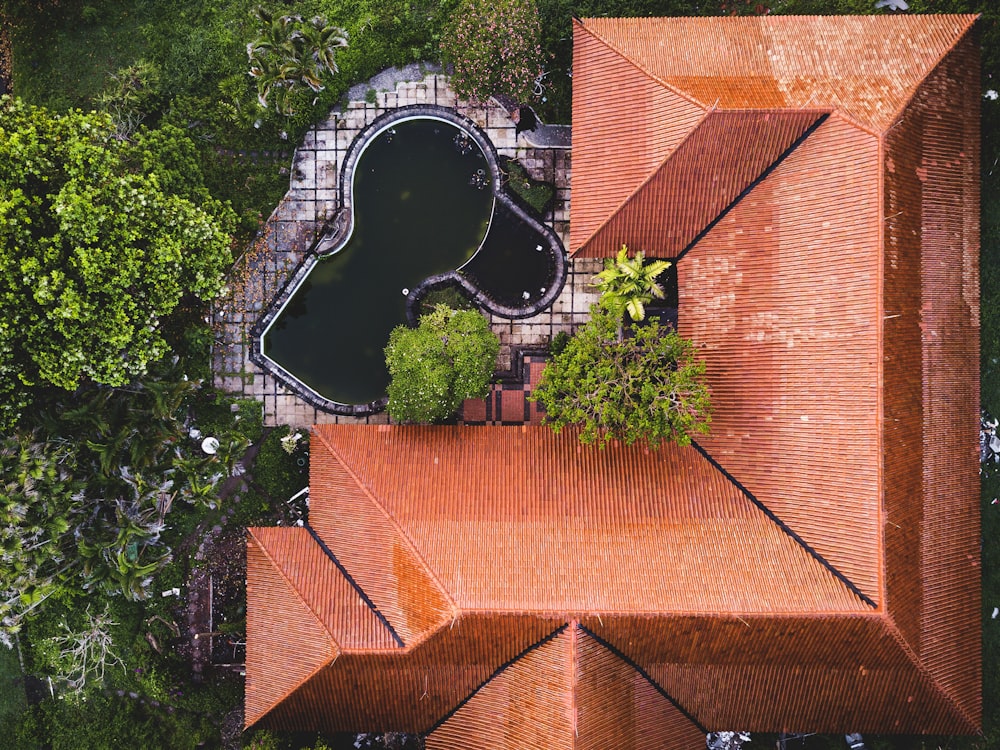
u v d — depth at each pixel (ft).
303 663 72.69
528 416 86.99
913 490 67.82
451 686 73.46
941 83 71.72
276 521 87.66
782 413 69.77
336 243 86.74
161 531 87.04
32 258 66.18
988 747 82.12
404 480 73.67
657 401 66.85
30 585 72.74
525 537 69.10
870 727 75.25
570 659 65.16
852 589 64.39
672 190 72.59
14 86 89.15
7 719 89.30
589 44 76.48
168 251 71.20
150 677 84.84
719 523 69.62
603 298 73.92
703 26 76.18
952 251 72.23
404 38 86.17
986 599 84.33
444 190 88.38
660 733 73.36
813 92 70.03
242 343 88.07
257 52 77.36
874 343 64.34
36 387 77.00
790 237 69.97
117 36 88.17
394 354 76.43
